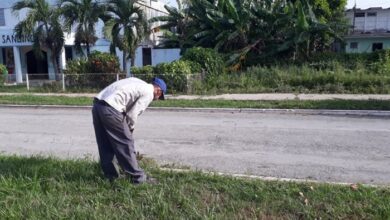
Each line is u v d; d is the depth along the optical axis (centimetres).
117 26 2042
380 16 3434
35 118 1132
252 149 707
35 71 2802
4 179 470
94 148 722
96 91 1786
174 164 584
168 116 1140
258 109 1217
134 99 453
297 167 589
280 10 2175
